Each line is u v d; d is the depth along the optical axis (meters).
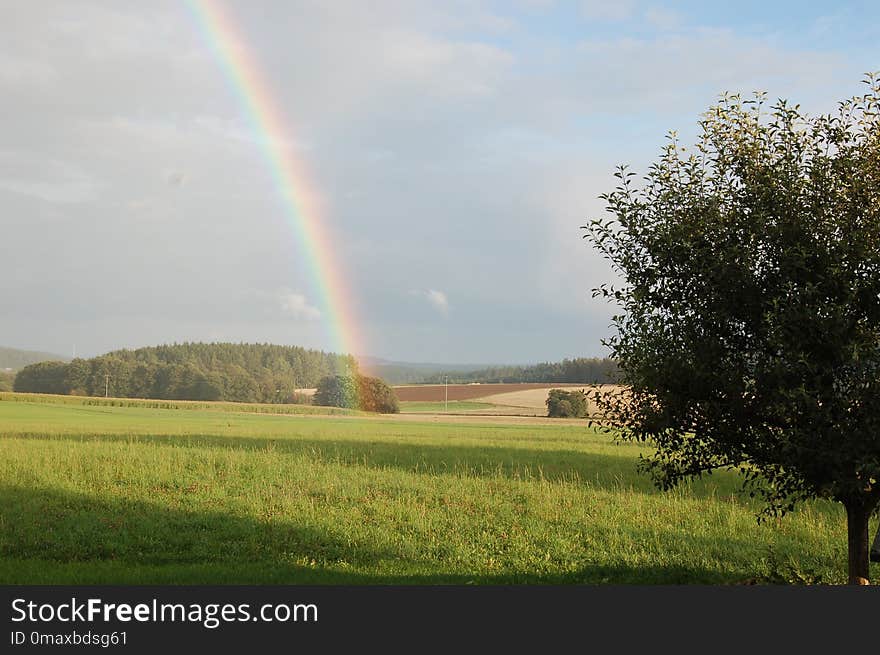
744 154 10.95
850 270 9.90
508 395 184.00
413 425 89.62
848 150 10.28
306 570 14.53
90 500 21.86
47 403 130.50
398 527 19.20
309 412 143.75
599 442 52.75
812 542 17.72
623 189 11.26
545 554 16.53
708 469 11.46
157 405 139.12
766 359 10.32
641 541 17.81
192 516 19.91
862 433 9.55
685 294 11.07
